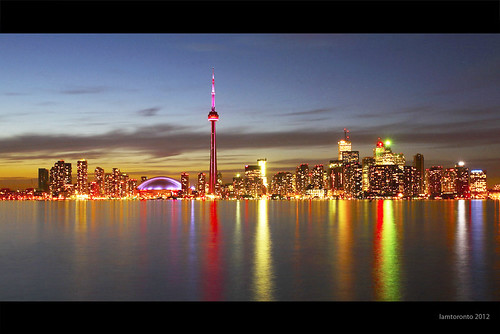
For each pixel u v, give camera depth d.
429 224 120.94
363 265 49.50
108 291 37.22
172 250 64.81
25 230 103.56
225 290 37.19
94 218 158.50
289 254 59.38
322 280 41.00
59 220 145.00
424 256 56.75
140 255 59.28
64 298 34.75
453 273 44.31
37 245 72.06
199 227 111.94
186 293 36.22
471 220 139.50
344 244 71.50
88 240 80.06
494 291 36.16
